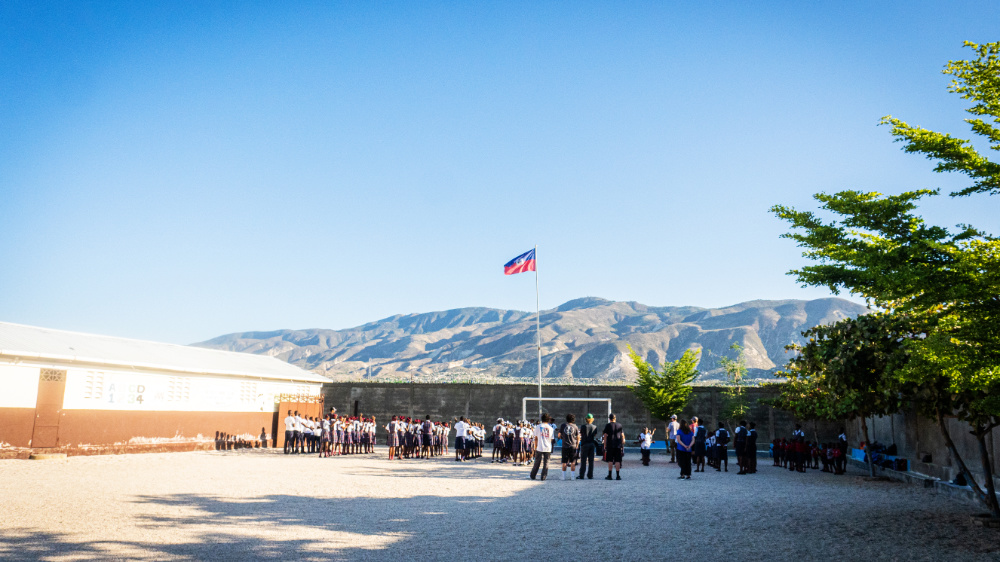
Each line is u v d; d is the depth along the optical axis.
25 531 9.08
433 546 8.80
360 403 40.09
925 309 10.01
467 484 17.09
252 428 33.12
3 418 21.22
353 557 8.02
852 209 9.84
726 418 37.12
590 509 12.52
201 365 30.80
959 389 10.48
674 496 14.91
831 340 16.97
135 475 17.16
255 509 11.67
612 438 19.20
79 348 25.03
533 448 26.39
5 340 22.12
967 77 9.01
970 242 9.22
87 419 24.00
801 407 27.38
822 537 9.84
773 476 21.70
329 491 14.79
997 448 15.12
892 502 14.36
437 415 39.44
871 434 28.02
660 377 35.97
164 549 8.16
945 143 9.29
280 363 40.88
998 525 10.93
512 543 9.09
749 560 8.24
